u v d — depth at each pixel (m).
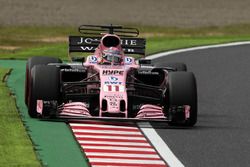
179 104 37.66
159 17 183.38
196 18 184.75
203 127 38.72
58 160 29.50
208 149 33.28
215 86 56.19
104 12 185.62
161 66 44.00
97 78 39.94
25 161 28.83
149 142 34.03
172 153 32.00
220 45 93.00
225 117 42.47
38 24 156.75
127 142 33.66
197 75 62.72
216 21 179.38
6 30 141.25
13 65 66.19
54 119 38.34
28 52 84.75
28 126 36.22
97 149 31.77
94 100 39.44
